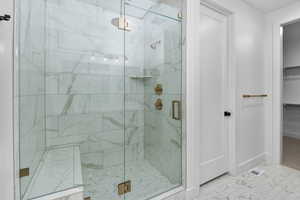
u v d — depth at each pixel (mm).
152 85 2078
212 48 1888
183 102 1568
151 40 2070
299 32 3285
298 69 3521
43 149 1572
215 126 1938
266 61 2375
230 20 1979
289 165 2289
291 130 3883
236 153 2021
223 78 2020
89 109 1925
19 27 914
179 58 1611
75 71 1829
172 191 1490
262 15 2326
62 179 1068
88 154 1921
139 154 2221
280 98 2258
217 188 1751
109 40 2025
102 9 1958
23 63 988
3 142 747
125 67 2150
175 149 1650
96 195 1464
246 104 2129
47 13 1636
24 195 902
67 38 1769
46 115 1658
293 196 1589
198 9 1607
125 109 2158
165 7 1774
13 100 807
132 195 1458
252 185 1800
